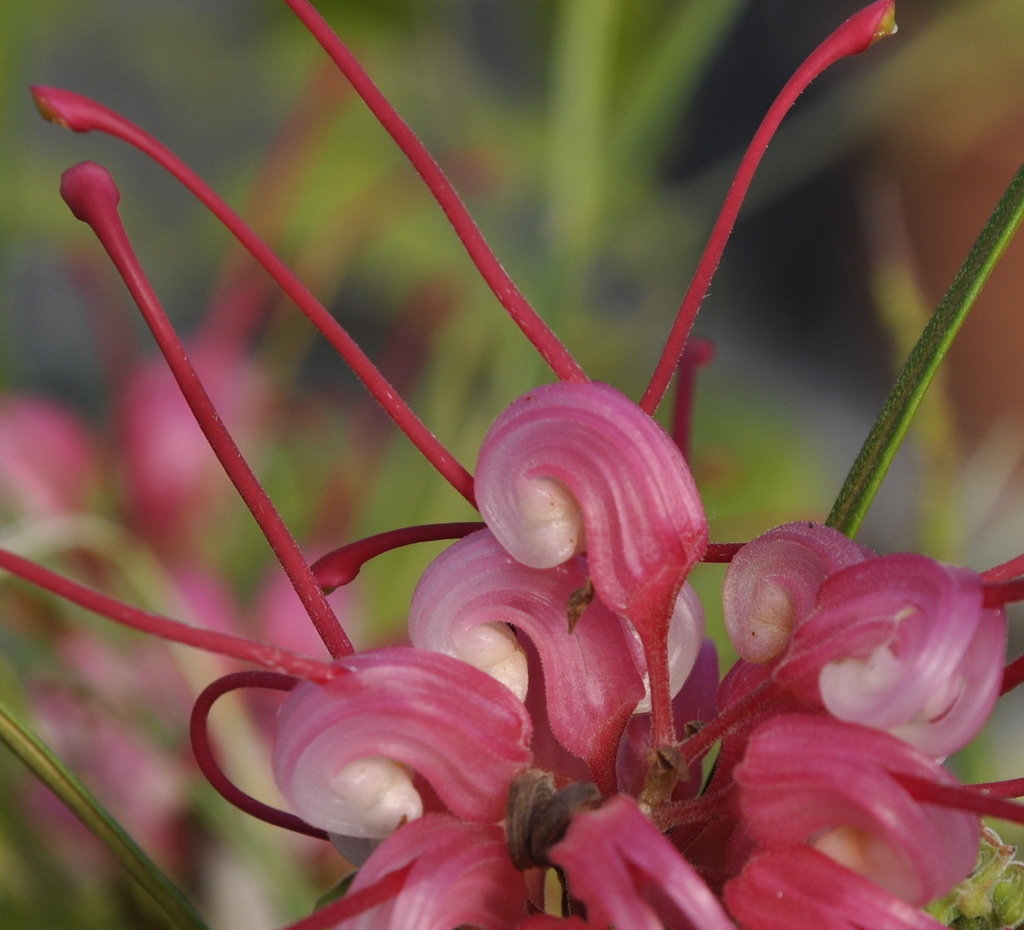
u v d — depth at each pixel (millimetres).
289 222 293
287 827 157
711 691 156
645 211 310
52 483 226
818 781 140
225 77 386
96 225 146
